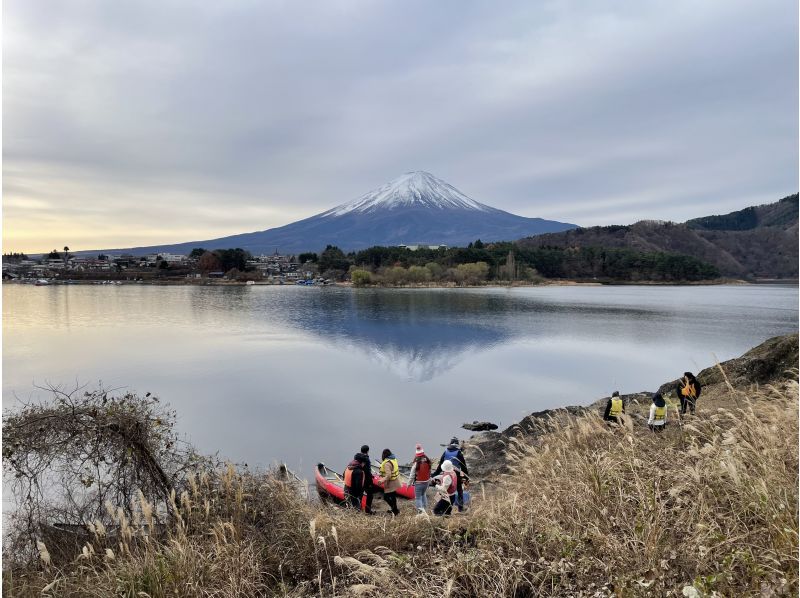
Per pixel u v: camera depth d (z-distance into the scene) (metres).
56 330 60.22
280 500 7.41
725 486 5.32
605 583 4.57
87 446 7.59
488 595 4.73
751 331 57.59
